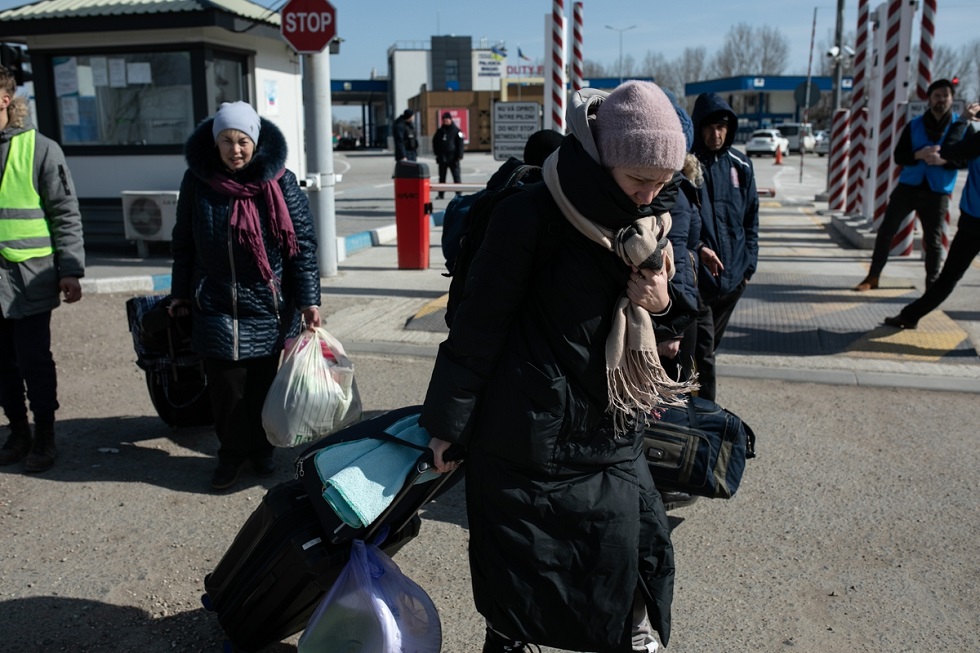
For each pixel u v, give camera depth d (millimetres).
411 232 10102
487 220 2355
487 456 2279
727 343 6746
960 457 4621
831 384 5828
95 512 4004
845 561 3592
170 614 3215
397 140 19594
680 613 3229
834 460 4590
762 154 46688
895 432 4977
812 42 20844
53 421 4492
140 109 10500
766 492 4223
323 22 8961
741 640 3062
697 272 4266
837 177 16375
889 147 11344
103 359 6488
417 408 2664
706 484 3410
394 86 74875
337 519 2479
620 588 2291
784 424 5105
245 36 10633
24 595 3305
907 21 10805
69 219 4301
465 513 4066
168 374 4773
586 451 2260
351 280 9492
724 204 4488
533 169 2641
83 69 10469
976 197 6363
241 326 4137
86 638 3051
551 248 2172
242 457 4293
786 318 7477
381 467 2451
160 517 3973
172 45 10078
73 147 10664
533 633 2295
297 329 4414
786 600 3312
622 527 2285
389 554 2805
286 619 2801
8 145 4145
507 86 64938
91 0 10562
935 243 8219
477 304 2191
